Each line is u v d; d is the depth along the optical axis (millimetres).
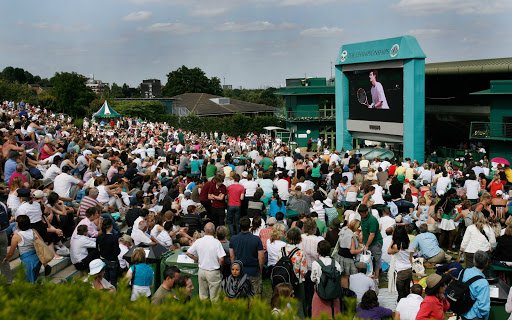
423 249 13875
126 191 19156
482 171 24969
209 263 11102
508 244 12516
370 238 13172
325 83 65000
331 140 63594
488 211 16453
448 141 50250
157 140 39750
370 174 22641
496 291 10539
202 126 78000
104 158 21953
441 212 16703
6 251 10938
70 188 16875
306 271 11539
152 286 11891
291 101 64500
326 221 17797
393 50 36375
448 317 11969
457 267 11945
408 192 18766
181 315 5250
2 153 18969
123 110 85250
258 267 11414
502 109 37312
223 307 5383
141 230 12930
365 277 11133
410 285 12875
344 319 5309
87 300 5430
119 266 12531
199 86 138000
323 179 25062
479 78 43438
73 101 86750
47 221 12938
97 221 13148
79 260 11961
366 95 40625
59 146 24719
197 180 20688
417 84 35500
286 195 19516
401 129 37125
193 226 15469
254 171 25234
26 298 5359
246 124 76062
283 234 12727
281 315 5176
